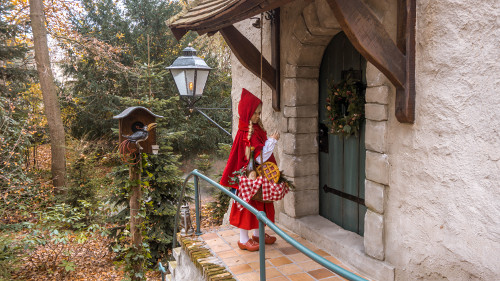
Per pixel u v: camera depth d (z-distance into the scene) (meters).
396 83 2.61
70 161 9.59
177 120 14.23
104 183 8.52
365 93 3.41
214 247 3.81
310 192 4.36
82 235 6.46
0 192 7.83
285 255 3.61
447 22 2.33
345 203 3.95
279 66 4.43
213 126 14.84
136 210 5.41
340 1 2.28
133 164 5.10
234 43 4.21
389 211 2.95
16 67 11.51
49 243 7.93
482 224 2.19
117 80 14.26
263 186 3.46
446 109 2.38
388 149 2.91
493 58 2.09
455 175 2.34
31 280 6.92
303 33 3.87
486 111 2.14
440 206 2.46
